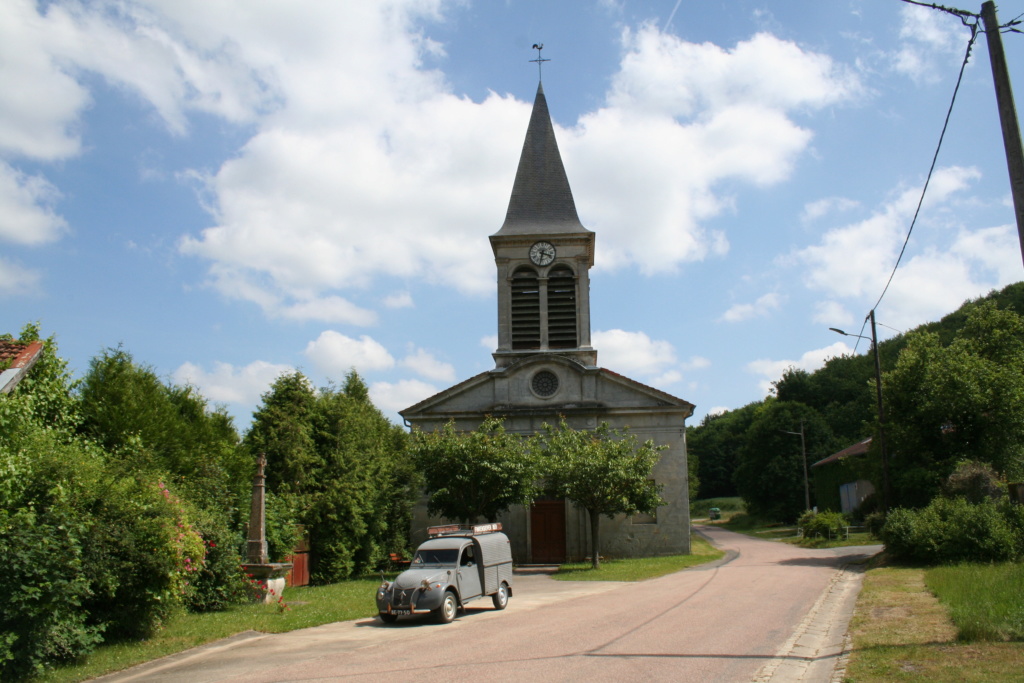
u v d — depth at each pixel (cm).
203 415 2686
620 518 3469
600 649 1170
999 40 1153
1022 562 2048
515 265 3750
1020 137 1126
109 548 1330
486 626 1501
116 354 2239
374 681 991
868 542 3844
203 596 1730
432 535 1862
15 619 1072
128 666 1188
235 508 2102
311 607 1847
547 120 4019
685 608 1639
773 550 3822
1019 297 7181
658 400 3522
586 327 3688
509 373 3597
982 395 2928
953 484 2712
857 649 1070
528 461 2945
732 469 10831
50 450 1412
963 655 976
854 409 8031
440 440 2964
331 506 2591
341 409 2934
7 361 1739
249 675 1073
